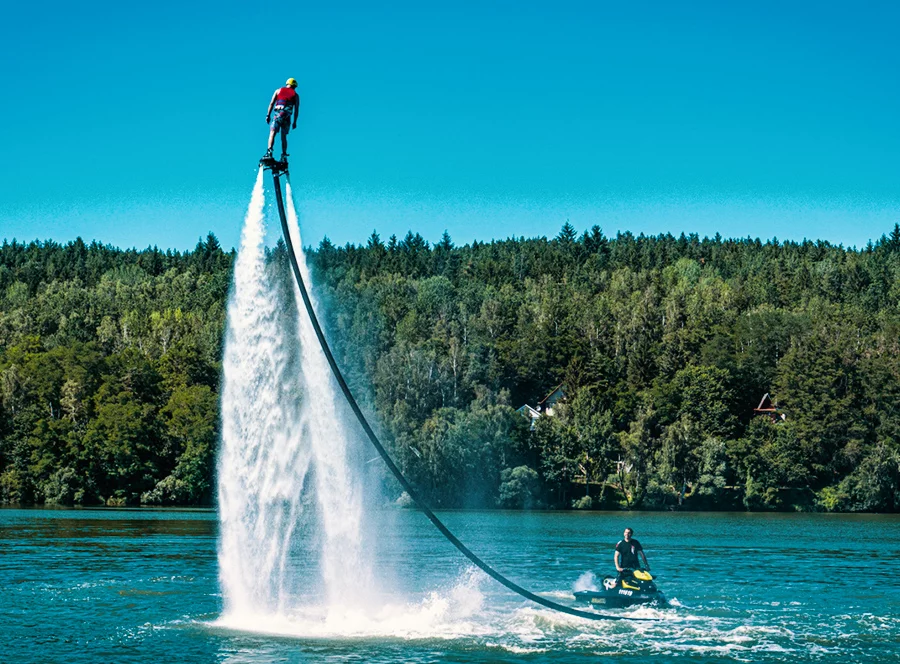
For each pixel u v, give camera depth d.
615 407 177.88
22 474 136.88
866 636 33.38
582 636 32.94
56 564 53.06
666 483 145.12
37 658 29.22
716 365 187.50
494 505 138.50
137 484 139.88
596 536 83.25
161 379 162.75
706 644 31.89
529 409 175.75
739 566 56.62
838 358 161.62
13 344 189.62
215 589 42.91
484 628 34.09
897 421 155.62
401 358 153.00
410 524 97.75
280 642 31.53
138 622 34.75
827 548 72.25
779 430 154.50
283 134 27.58
